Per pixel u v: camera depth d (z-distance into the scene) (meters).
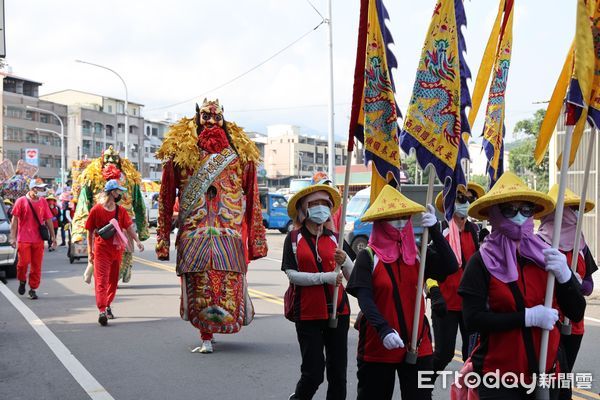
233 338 9.20
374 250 4.70
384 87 5.41
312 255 5.90
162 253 8.30
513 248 4.20
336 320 5.71
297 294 5.86
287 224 36.00
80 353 8.40
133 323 10.31
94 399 6.57
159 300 12.51
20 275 12.77
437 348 6.45
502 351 4.14
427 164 5.15
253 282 14.84
